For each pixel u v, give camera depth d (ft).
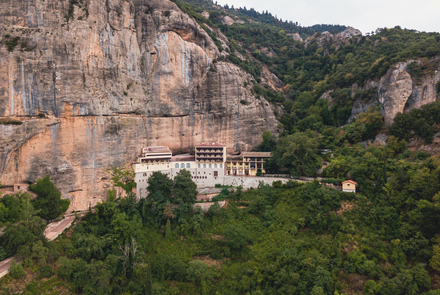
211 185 297.74
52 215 218.59
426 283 173.99
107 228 223.71
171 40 298.35
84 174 242.99
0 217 198.90
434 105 288.71
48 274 177.58
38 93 226.38
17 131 218.79
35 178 224.74
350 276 188.55
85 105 239.09
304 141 288.10
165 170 287.48
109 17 261.44
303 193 250.78
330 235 216.54
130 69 277.23
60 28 232.73
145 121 286.25
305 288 184.85
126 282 196.34
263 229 240.94
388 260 193.57
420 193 213.66
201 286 202.18
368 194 234.79
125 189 263.70
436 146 271.28
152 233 238.07
